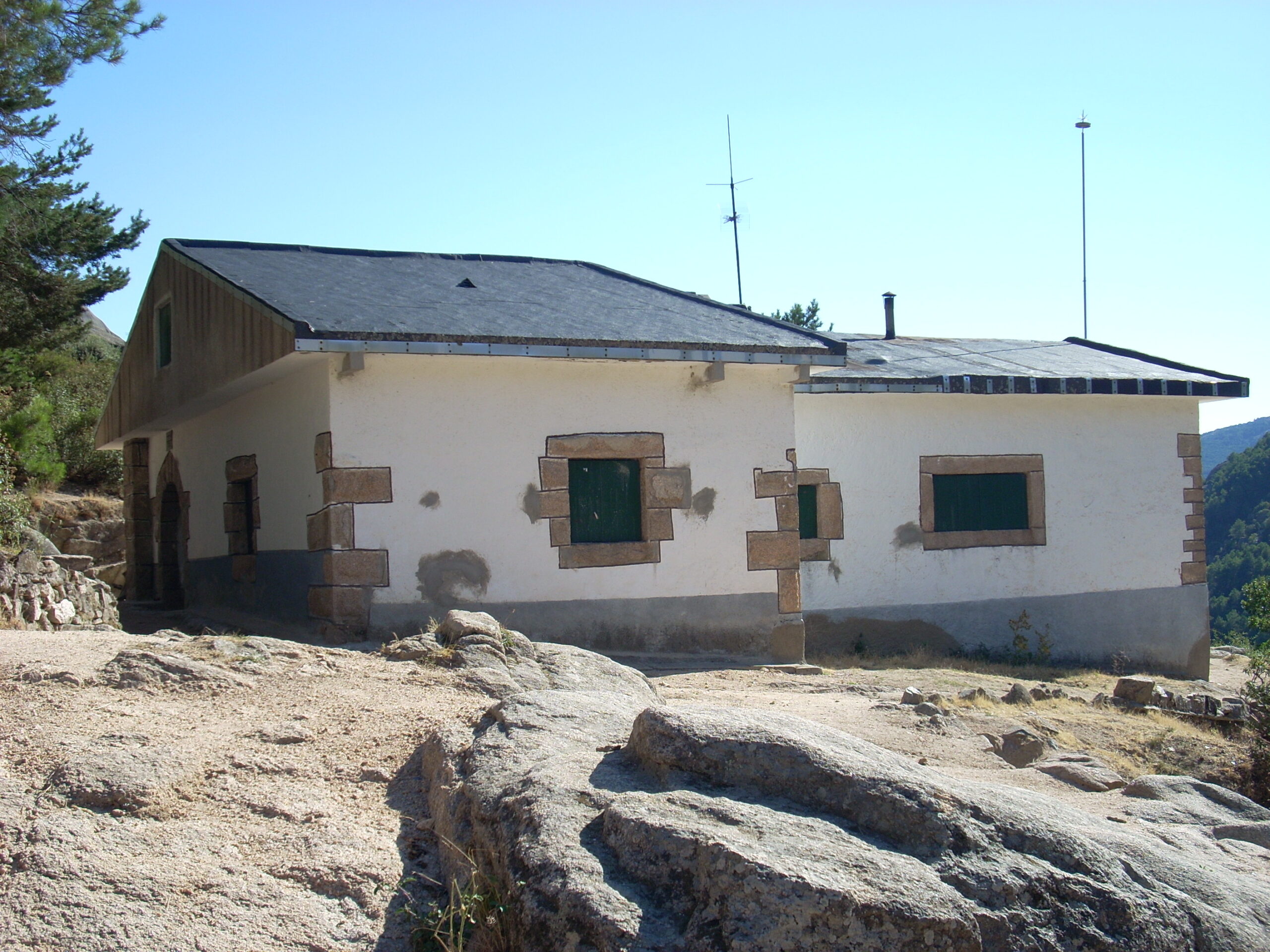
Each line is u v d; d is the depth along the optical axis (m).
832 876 3.11
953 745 6.84
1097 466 14.99
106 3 16.67
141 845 3.78
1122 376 14.88
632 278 13.87
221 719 5.13
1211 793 5.98
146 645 6.44
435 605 10.02
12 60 16.08
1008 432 14.48
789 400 11.58
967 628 14.08
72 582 9.27
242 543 12.72
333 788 4.48
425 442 10.09
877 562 13.66
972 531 14.24
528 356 9.88
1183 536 15.47
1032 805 3.82
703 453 11.18
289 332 9.25
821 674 10.71
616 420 10.84
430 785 4.48
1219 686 14.48
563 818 3.58
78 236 19.22
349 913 3.58
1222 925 3.52
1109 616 14.89
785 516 11.48
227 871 3.68
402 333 9.45
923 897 3.10
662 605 10.93
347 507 9.77
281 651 6.64
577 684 6.95
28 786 4.10
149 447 17.00
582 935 3.13
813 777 3.61
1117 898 3.37
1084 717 8.92
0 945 3.15
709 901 3.11
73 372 23.23
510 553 10.36
